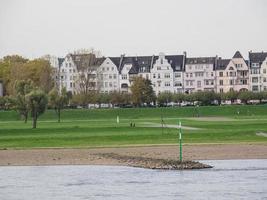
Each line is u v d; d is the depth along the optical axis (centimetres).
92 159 16025
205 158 15875
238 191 10569
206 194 10381
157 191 10781
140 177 12519
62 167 14762
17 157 16925
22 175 13350
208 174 12725
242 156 16138
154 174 12938
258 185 11144
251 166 14025
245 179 11881
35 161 16062
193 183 11544
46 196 10569
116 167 14412
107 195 10525
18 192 11031
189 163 14262
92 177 12725
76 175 13125
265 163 14662
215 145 18600
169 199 10050
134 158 15838
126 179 12294
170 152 17088
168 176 12575
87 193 10756
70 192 10906
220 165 14362
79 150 18188
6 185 11881
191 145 18738
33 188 11444
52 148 18912
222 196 10175
